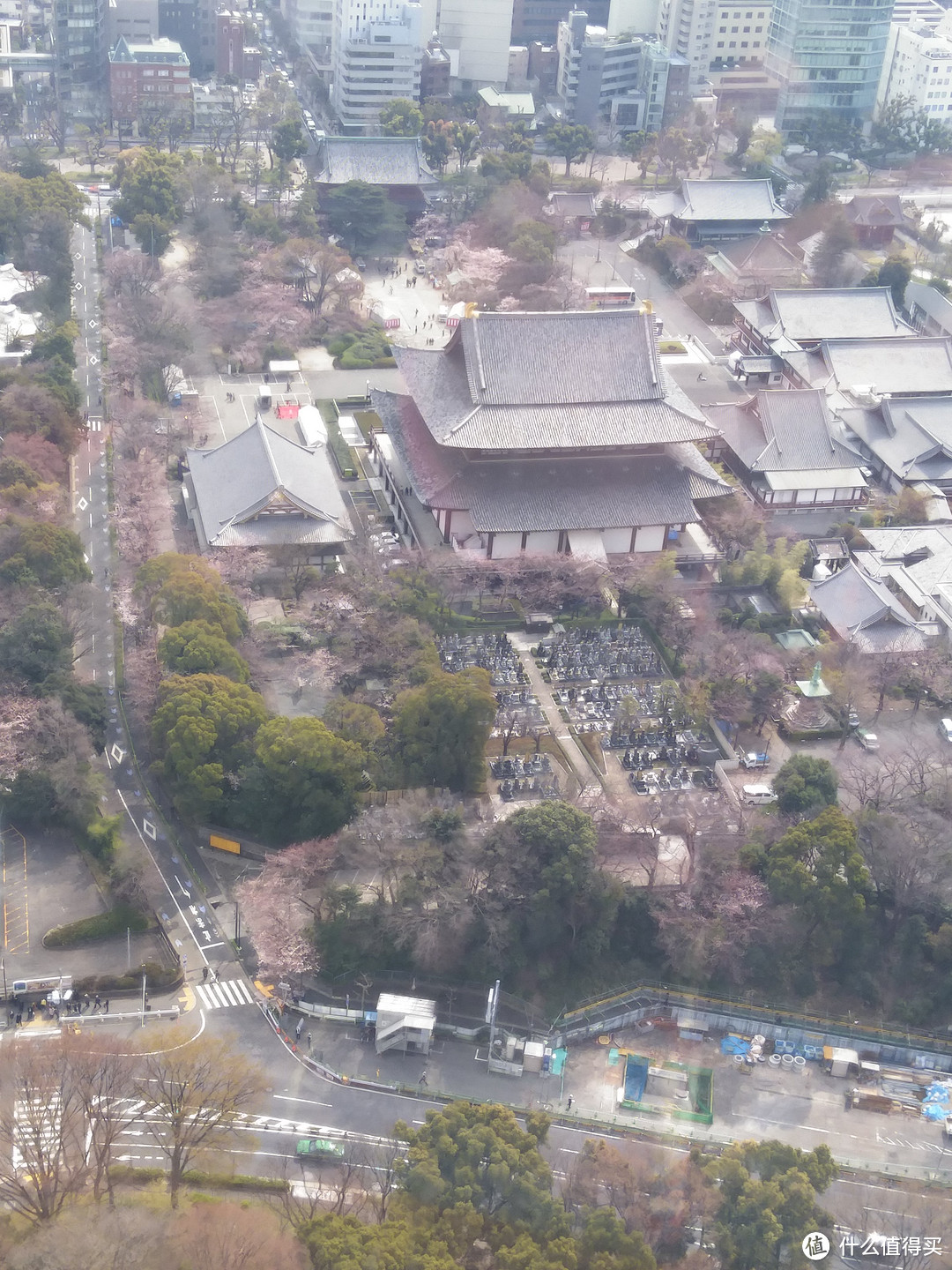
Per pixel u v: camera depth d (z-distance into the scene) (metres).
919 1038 193.12
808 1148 178.00
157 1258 138.75
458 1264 141.00
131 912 196.88
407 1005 184.50
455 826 196.62
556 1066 183.88
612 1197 154.50
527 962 193.50
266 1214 150.00
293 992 188.25
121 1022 183.38
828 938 195.00
